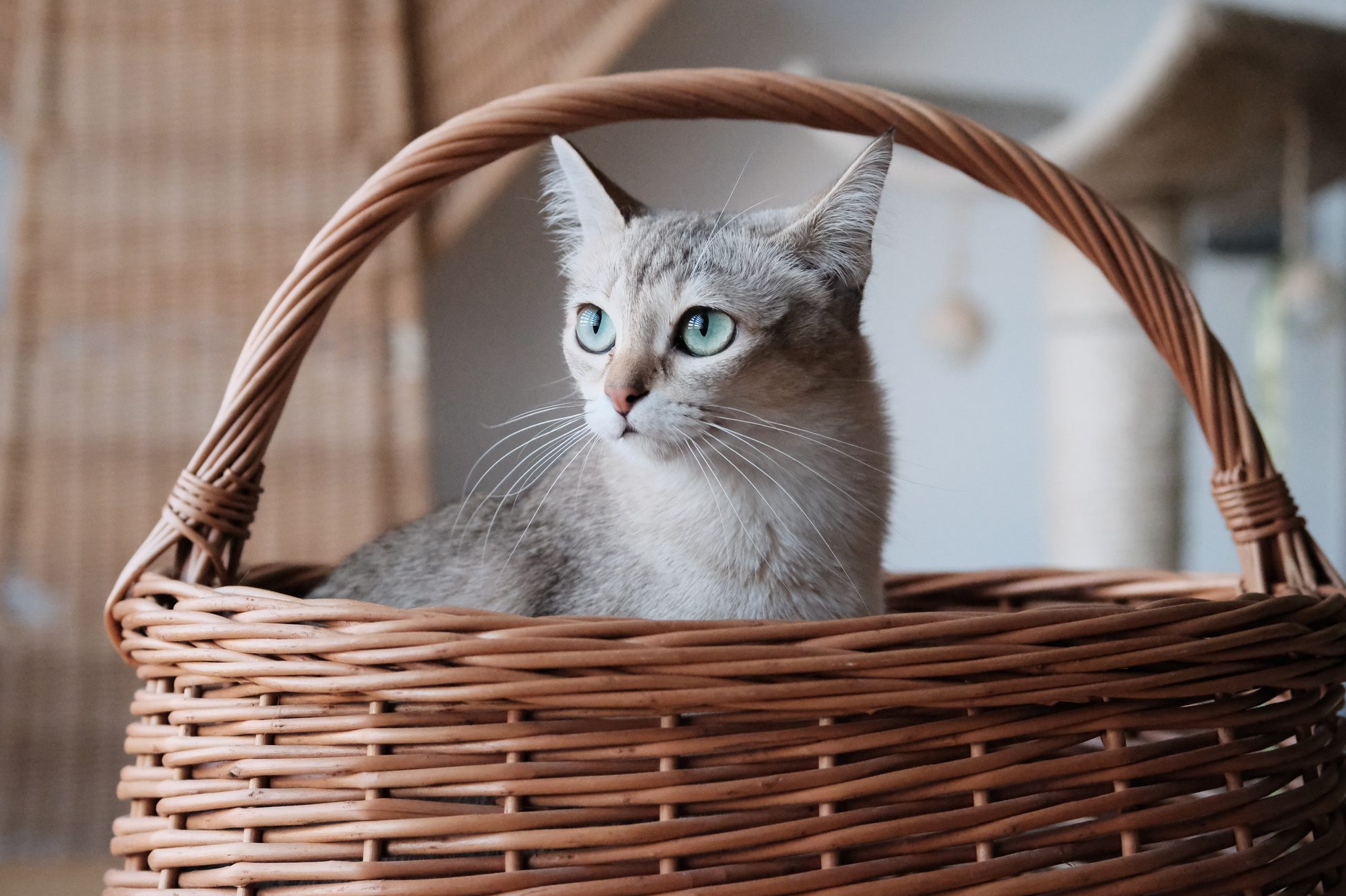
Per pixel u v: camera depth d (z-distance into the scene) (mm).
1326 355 3230
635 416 1175
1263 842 973
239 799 948
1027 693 915
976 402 3189
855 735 913
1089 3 3152
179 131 2373
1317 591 1128
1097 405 2469
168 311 2375
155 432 2369
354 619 943
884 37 3100
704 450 1205
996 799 932
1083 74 3174
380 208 1083
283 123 2406
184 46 2371
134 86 2355
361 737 925
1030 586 1521
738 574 1221
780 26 3047
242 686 984
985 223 3154
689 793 899
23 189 2314
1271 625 977
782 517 1231
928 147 1143
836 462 1256
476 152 1091
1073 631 922
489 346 3037
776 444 1227
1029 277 3174
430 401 3010
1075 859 939
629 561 1244
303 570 1490
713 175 2980
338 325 2402
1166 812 942
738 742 907
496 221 3010
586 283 1312
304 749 941
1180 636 946
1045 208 1119
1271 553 1172
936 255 3154
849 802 919
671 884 892
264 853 934
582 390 1299
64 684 2311
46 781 2297
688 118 1129
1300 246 2438
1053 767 932
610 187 1376
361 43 2426
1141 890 925
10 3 2324
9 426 2303
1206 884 948
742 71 1116
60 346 2334
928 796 923
